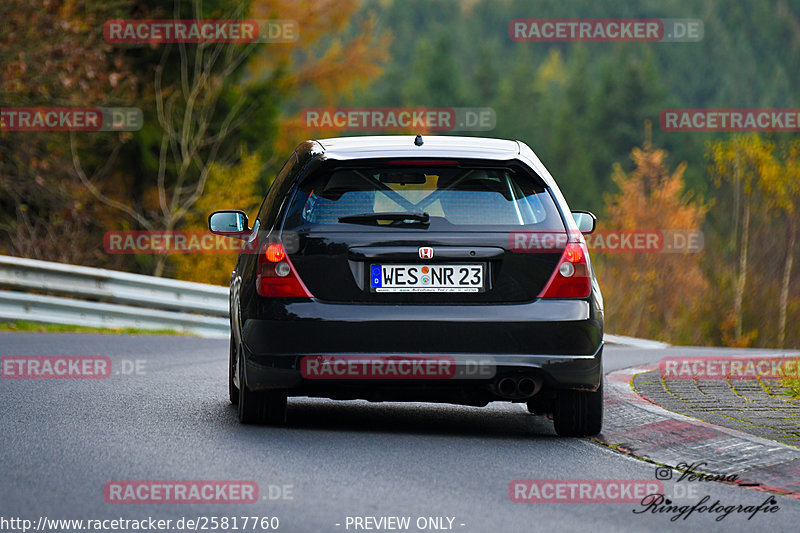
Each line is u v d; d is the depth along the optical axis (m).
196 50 117.25
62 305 59.53
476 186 25.47
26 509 17.72
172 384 34.94
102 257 103.19
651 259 196.12
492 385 24.77
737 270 191.38
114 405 29.45
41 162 95.06
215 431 25.34
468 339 24.55
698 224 196.00
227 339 57.91
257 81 121.00
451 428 27.52
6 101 91.62
